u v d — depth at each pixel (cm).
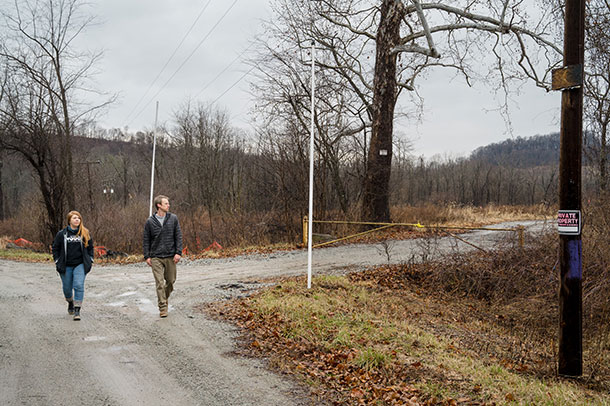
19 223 3678
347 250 1714
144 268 1501
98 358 599
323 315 802
